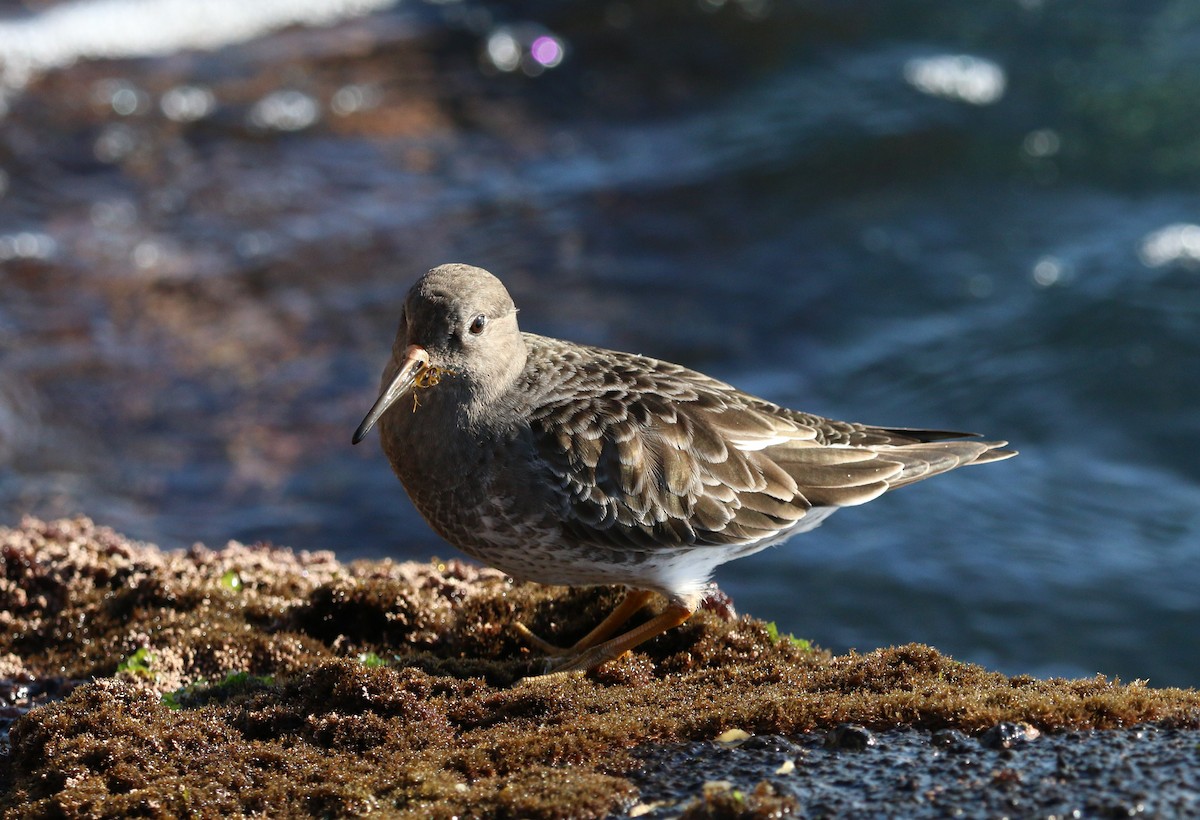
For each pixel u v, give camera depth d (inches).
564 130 907.4
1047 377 696.4
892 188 848.3
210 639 319.3
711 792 212.2
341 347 708.0
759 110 918.4
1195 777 212.5
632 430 326.0
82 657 324.2
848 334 733.9
